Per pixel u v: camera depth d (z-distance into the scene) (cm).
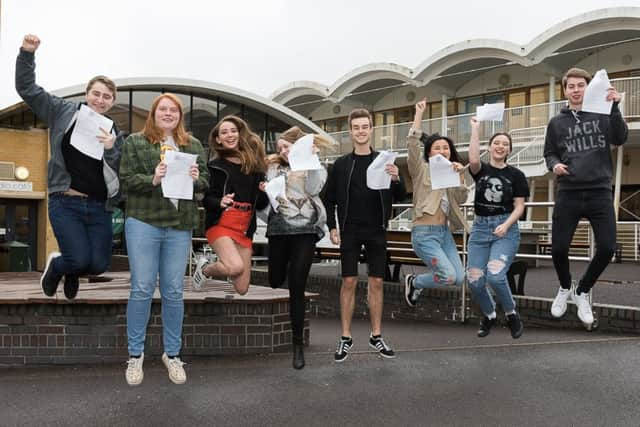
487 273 557
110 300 514
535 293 941
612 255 552
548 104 2112
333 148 514
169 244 427
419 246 559
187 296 555
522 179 565
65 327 512
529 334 637
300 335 483
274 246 491
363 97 3109
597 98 500
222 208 463
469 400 392
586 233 1859
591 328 641
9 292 578
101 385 433
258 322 552
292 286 480
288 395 406
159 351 529
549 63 2397
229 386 428
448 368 473
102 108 443
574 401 387
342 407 381
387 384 430
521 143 2127
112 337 519
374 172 488
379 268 513
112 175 446
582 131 545
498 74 2658
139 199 420
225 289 664
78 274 471
